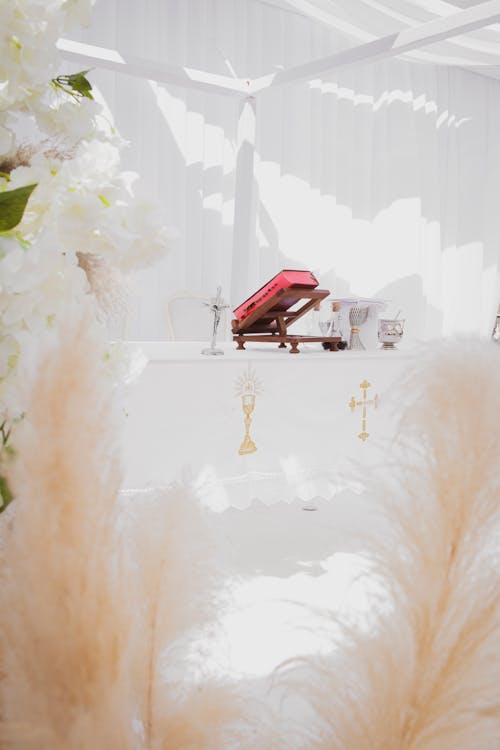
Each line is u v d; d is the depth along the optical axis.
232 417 2.18
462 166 6.96
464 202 7.01
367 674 0.18
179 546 0.19
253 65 5.41
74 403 0.16
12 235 0.36
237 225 3.53
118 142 0.46
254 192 5.50
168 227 0.38
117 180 0.40
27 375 0.17
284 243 5.72
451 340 0.18
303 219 5.75
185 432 2.10
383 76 6.19
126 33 4.81
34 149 0.42
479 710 0.18
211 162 5.26
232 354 2.29
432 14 3.62
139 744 0.18
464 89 6.89
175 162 5.11
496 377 0.17
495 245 7.31
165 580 0.18
